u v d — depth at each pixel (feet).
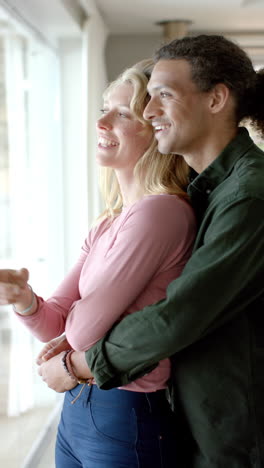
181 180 4.57
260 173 3.59
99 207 13.08
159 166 4.48
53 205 13.51
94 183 12.55
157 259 3.97
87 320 3.97
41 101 12.42
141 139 4.60
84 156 12.46
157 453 3.97
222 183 3.84
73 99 13.52
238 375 3.78
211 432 3.87
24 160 10.89
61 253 13.73
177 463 4.11
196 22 15.11
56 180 13.60
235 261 3.44
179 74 3.84
